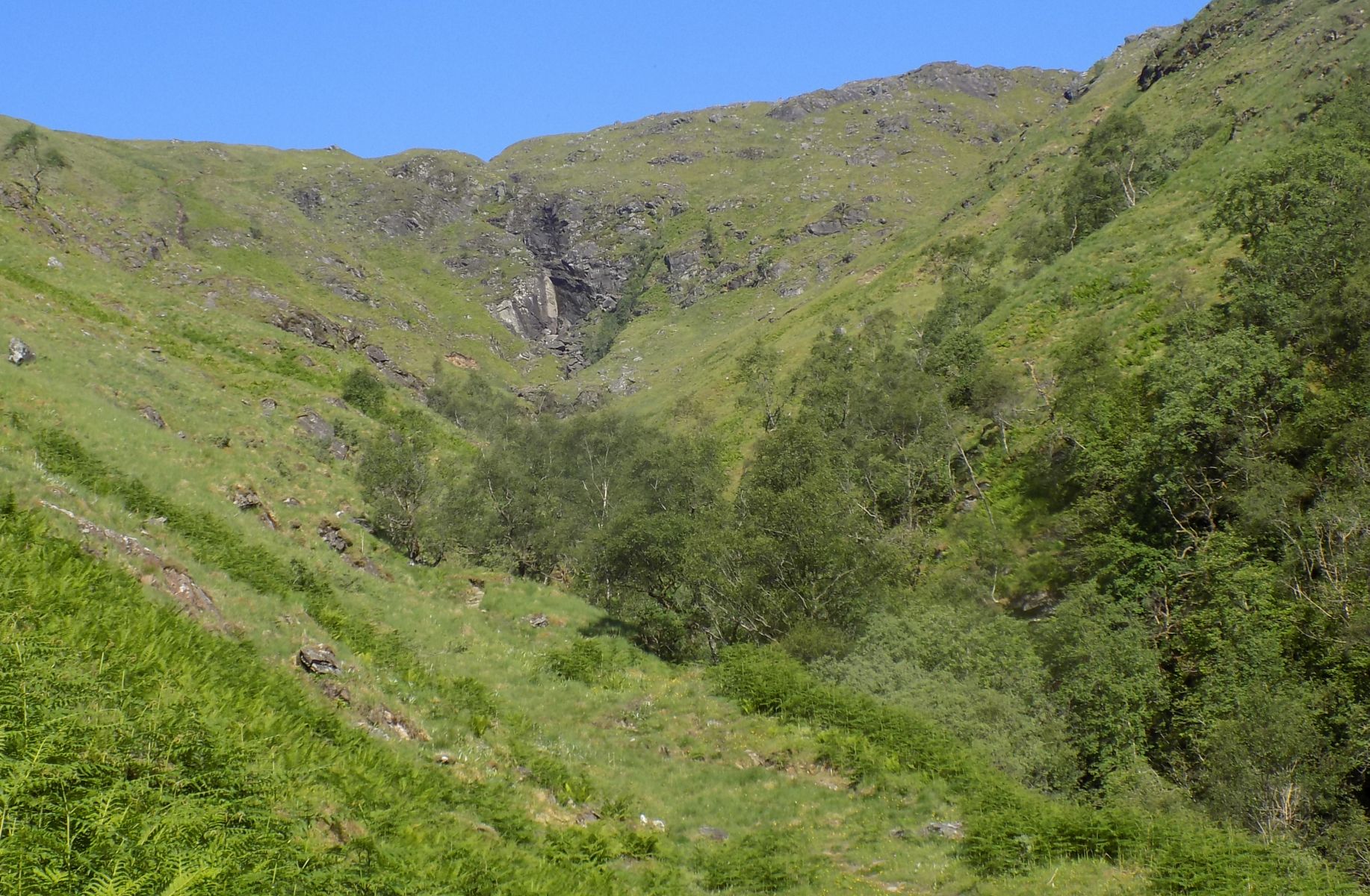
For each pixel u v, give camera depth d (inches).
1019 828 713.0
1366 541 1170.0
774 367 3695.9
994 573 1706.4
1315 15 4072.3
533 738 877.8
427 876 441.4
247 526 1029.2
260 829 361.4
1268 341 1551.4
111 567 596.7
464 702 865.5
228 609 697.6
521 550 1889.8
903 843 778.8
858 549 1549.0
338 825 442.9
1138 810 724.0
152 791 335.3
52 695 357.7
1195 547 1398.9
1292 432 1440.7
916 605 1370.6
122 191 6939.0
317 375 2568.9
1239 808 933.2
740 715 1081.4
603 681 1180.5
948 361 2429.9
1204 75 4434.1
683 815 834.2
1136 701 1120.8
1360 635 1036.5
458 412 4224.9
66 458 869.8
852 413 2432.3
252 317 4222.4
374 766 564.4
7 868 253.0
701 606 1620.3
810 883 690.8
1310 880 615.8
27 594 478.6
